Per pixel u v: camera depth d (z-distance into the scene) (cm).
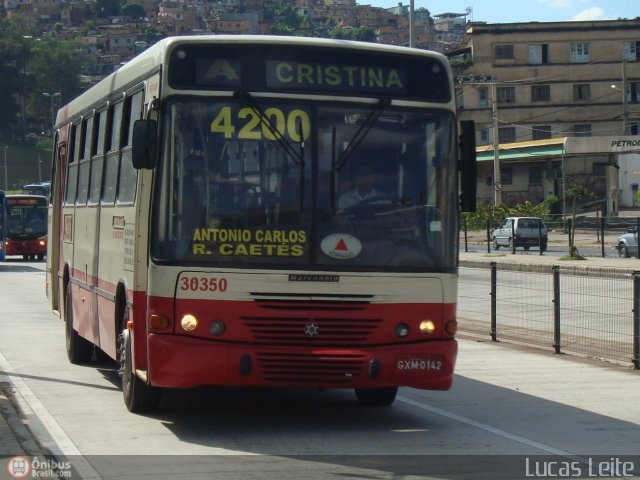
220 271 916
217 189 927
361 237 939
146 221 965
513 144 7738
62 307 1538
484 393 1214
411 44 3036
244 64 942
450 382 956
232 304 914
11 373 1338
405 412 1090
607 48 9006
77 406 1100
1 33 14650
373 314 934
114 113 1174
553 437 959
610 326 1525
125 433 959
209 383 909
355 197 943
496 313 1762
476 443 929
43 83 14700
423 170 965
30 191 6575
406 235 951
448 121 980
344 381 923
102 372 1356
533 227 4881
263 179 932
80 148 1406
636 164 8306
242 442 925
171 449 891
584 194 7575
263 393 1214
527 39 9000
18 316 2122
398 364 934
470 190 976
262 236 924
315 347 922
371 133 955
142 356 973
